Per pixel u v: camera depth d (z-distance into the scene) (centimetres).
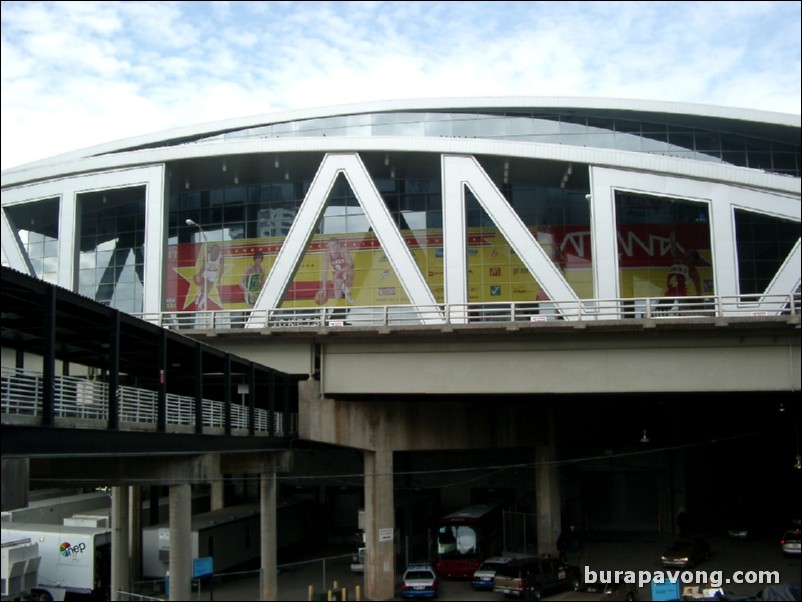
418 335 3878
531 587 3631
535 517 4738
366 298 6247
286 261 5431
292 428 4088
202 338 4100
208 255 6581
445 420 4341
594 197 5175
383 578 3897
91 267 6669
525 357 3806
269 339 4066
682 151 6191
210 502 5412
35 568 3412
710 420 5625
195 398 2755
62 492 5581
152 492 4738
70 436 1944
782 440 5672
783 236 5691
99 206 6581
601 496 5600
